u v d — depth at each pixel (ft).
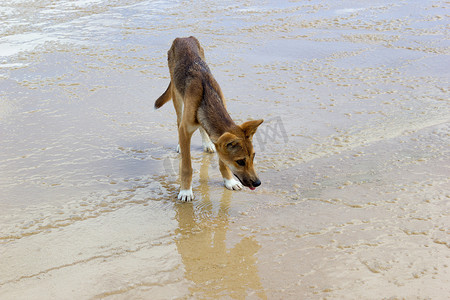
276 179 15.02
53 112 17.61
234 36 23.53
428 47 20.62
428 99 17.42
